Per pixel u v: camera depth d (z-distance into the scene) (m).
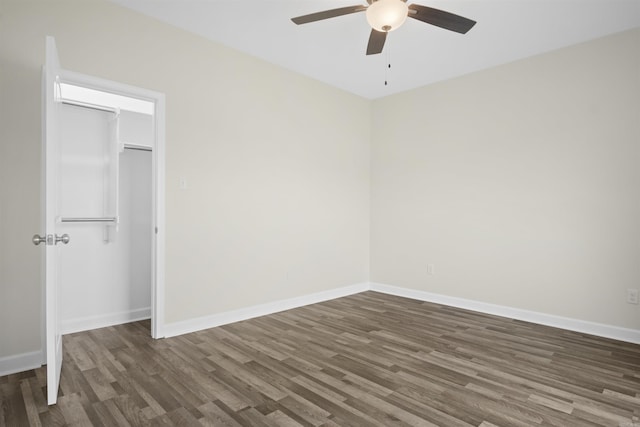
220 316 3.44
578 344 2.97
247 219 3.66
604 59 3.21
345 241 4.75
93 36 2.68
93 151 3.35
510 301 3.76
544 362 2.59
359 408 1.96
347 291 4.78
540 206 3.57
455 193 4.20
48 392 1.93
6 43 2.35
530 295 3.62
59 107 2.39
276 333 3.20
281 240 3.99
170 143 3.09
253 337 3.09
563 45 3.39
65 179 3.20
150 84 2.97
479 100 4.01
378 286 5.00
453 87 4.23
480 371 2.43
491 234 3.90
